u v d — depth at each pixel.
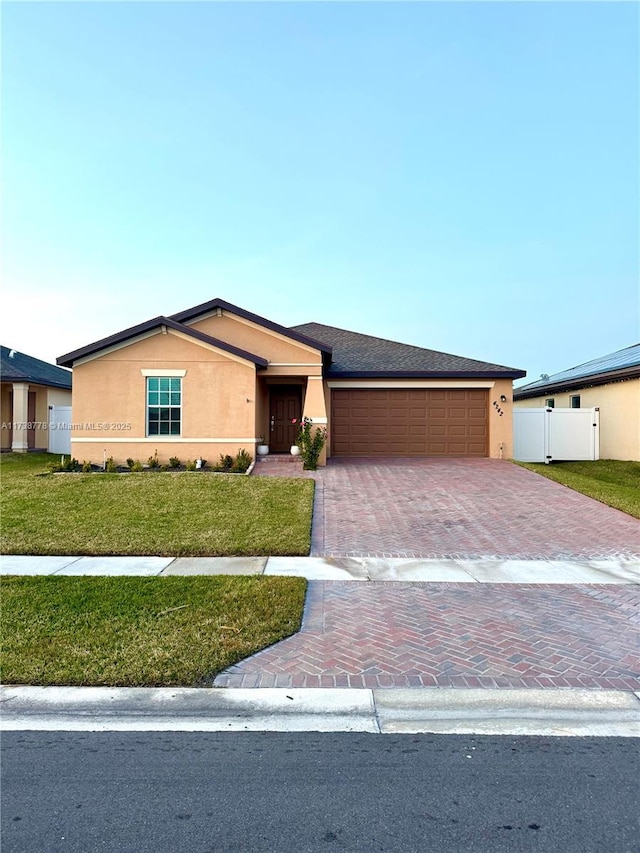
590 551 8.53
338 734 3.71
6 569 7.37
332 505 11.27
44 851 2.60
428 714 3.96
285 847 2.63
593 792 3.09
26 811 2.90
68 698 4.11
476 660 4.77
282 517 10.09
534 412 19.75
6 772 3.25
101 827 2.77
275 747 3.54
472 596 6.48
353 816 2.86
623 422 19.64
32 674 4.37
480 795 3.05
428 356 19.94
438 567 7.66
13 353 23.75
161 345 15.30
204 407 15.29
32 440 22.72
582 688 4.31
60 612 5.71
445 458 17.72
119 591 6.36
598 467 18.30
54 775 3.22
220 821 2.82
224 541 8.65
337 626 5.54
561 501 11.84
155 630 5.27
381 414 18.23
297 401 18.34
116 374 15.30
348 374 17.88
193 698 4.14
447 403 18.22
